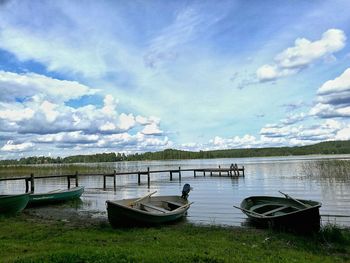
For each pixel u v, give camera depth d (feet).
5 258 26.73
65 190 77.05
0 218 51.11
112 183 126.21
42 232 40.09
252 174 148.87
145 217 45.68
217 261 25.77
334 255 32.09
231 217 53.31
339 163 154.51
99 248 29.48
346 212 55.62
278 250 32.63
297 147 653.30
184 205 53.52
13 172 188.96
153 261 25.07
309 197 73.26
